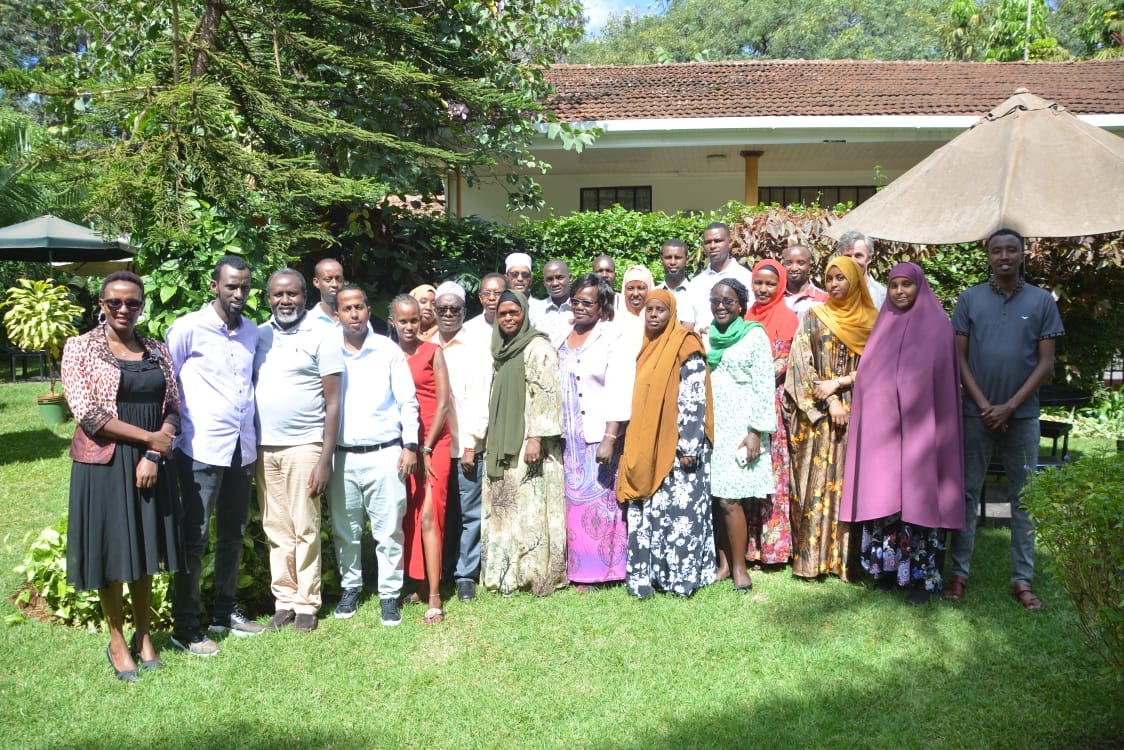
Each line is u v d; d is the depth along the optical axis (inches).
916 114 402.9
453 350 195.8
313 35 284.4
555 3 334.0
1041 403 241.4
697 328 224.7
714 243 227.3
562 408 194.1
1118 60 535.5
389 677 152.2
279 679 151.6
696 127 397.7
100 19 303.6
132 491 145.9
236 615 173.2
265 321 197.9
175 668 155.4
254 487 188.2
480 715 138.8
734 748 127.9
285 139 273.9
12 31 853.2
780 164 480.4
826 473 192.1
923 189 226.1
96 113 231.5
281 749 129.3
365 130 278.4
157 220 189.8
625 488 188.2
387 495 174.1
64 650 163.6
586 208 492.4
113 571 144.5
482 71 320.2
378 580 183.0
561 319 216.2
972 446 183.3
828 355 191.3
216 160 207.0
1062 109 225.5
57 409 424.2
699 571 191.3
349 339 175.9
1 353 730.8
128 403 145.6
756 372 186.9
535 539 190.4
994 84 473.1
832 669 152.1
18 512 261.7
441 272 323.3
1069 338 365.7
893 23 1095.6
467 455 191.9
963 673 148.9
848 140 404.8
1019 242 177.5
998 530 226.4
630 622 174.6
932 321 180.4
